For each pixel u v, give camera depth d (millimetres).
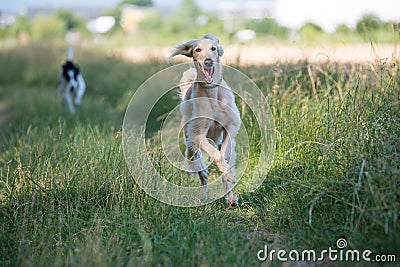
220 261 5852
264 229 7262
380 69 8797
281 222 7266
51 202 7555
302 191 7391
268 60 11812
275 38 15805
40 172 8594
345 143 7367
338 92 9828
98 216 7305
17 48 29953
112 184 7914
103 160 8508
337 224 6676
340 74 10133
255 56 12414
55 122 13961
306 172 7613
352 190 6641
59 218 7066
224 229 6805
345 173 6969
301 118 9109
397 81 8359
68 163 8680
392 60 8828
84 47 28812
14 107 18328
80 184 8055
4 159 10781
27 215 7289
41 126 13258
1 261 6270
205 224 6965
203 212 7488
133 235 6727
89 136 10367
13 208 7492
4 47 31297
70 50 19984
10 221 7312
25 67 28312
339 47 11742
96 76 22359
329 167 7332
